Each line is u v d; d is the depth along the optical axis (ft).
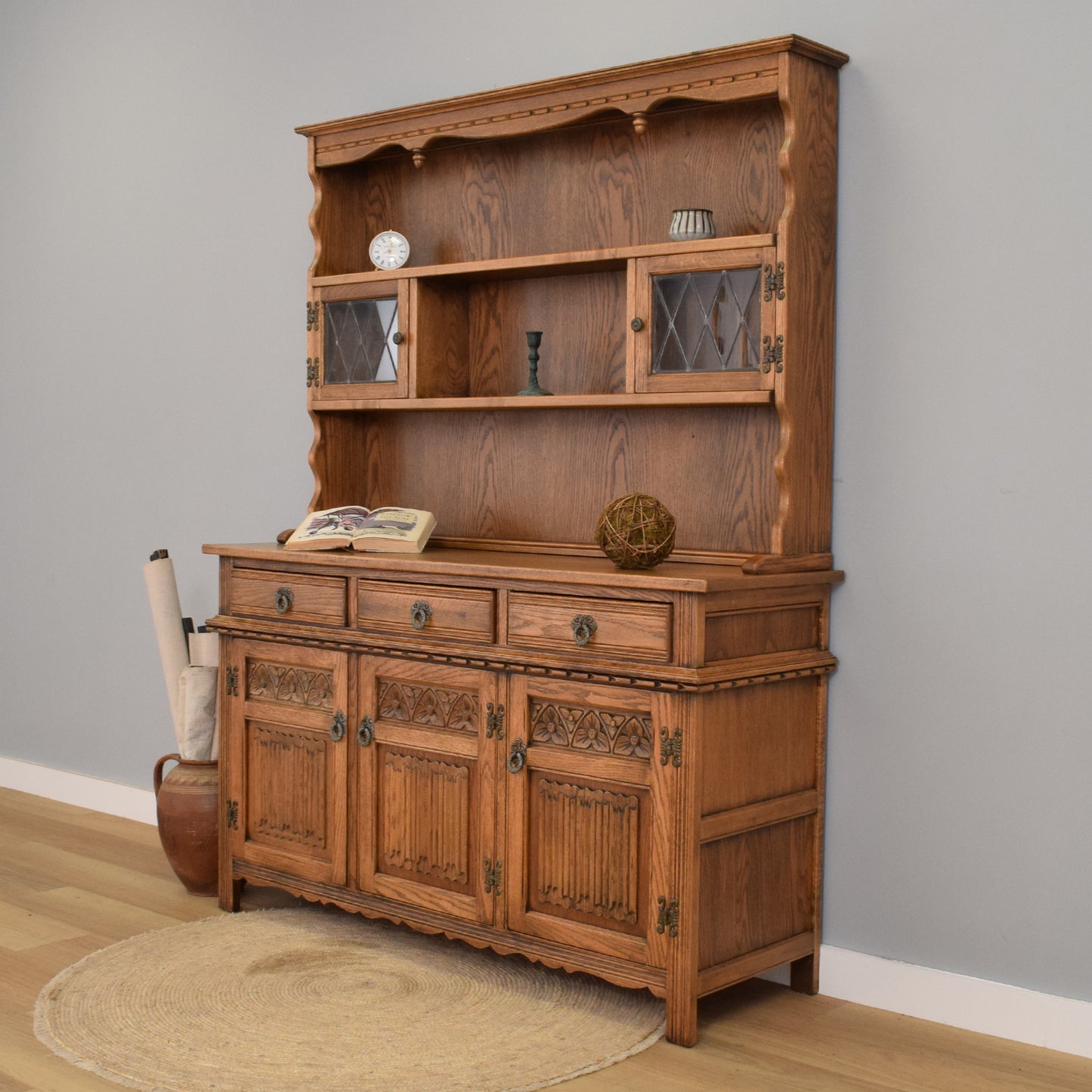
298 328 13.38
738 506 10.46
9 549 16.42
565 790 9.50
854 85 9.78
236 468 14.02
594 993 9.86
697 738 8.78
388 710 10.60
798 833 9.91
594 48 11.29
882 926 9.81
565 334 11.46
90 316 15.37
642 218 10.98
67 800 15.65
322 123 11.99
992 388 9.21
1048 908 9.07
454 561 10.40
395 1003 9.59
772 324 9.39
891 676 9.73
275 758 11.40
